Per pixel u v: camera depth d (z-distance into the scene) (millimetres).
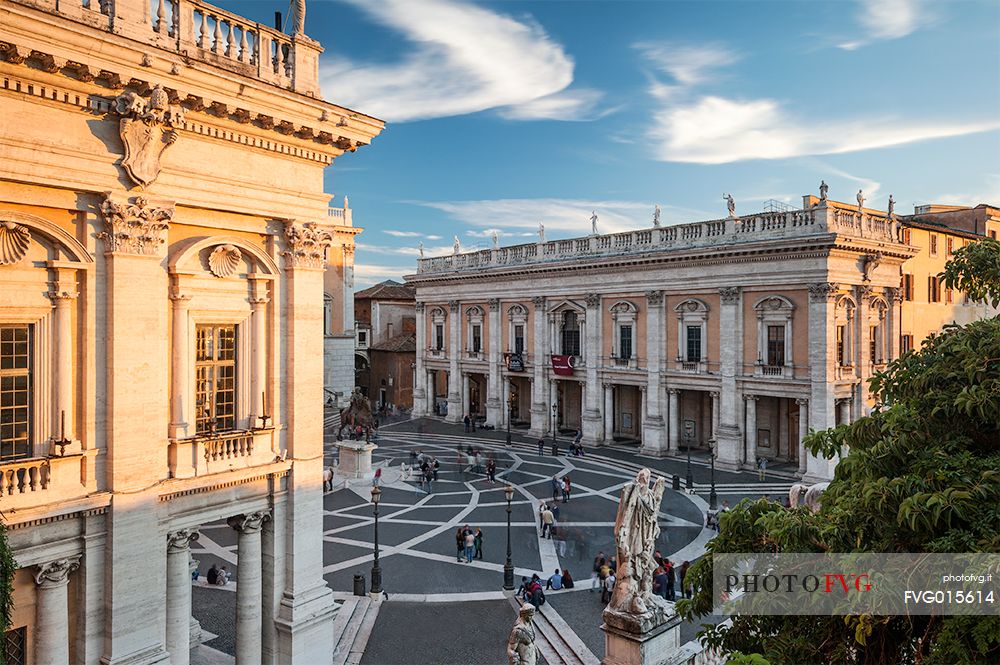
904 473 9906
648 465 48688
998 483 8844
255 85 15922
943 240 54688
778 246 43906
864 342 45344
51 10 13109
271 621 17641
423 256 73062
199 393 16484
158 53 14148
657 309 51562
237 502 16969
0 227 13016
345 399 68000
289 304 17953
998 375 9727
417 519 36562
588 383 56375
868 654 10000
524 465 49688
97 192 14047
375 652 22203
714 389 48469
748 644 11125
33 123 13156
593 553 31516
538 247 60906
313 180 18344
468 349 67500
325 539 33188
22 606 13570
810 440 12172
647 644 17266
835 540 9773
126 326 14508
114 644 14281
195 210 16000
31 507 13195
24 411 13688
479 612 25312
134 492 14594
